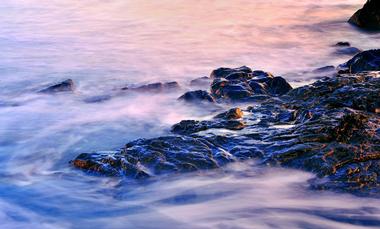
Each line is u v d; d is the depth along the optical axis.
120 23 19.30
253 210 5.88
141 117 9.47
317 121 7.36
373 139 6.74
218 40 16.39
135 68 13.34
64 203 6.38
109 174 6.75
